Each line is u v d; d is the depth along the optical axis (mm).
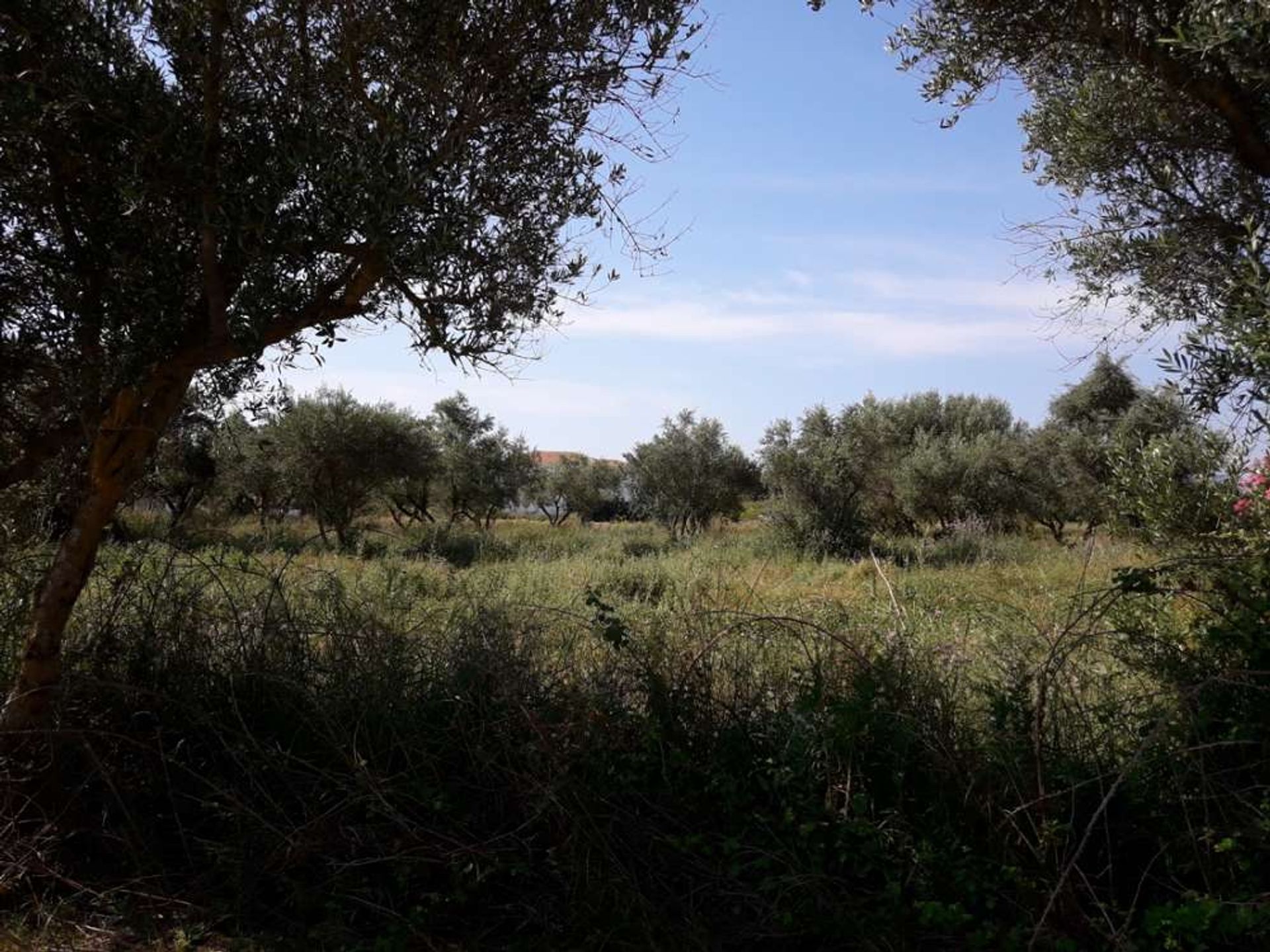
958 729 4301
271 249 4203
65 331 4668
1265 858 3531
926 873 3713
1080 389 24672
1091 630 4723
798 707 4262
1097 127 5094
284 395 5465
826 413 25172
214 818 4469
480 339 4512
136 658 4941
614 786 4230
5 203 4555
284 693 4832
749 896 3832
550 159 4660
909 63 5656
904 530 25922
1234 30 3836
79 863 4359
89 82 3980
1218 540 5168
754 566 14641
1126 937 3312
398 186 4027
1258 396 3957
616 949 3750
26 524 5363
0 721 4461
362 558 13953
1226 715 3895
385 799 4195
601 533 28641
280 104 4438
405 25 4418
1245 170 4859
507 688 4496
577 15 4527
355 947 3760
